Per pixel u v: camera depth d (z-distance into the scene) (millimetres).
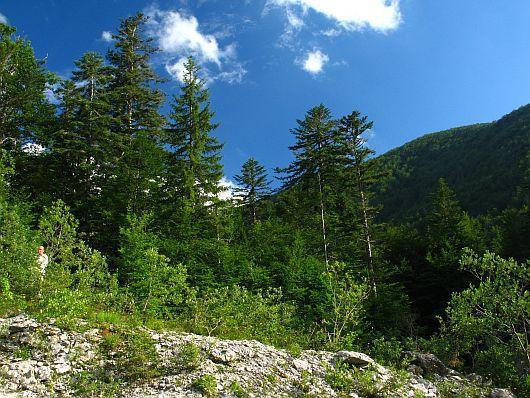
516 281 14953
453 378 14023
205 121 27922
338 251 31922
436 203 39938
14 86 25969
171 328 13125
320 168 31844
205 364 9914
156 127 29578
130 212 23266
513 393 13852
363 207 30328
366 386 10734
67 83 28688
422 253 38125
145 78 30453
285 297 24078
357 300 18375
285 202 40625
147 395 8344
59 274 12773
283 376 10375
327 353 12688
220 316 14742
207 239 24484
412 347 18188
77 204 24344
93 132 27328
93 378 8750
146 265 15781
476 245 36094
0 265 12375
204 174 26812
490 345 16609
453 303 16656
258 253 28016
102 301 13391
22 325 9953
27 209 20719
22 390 7902
